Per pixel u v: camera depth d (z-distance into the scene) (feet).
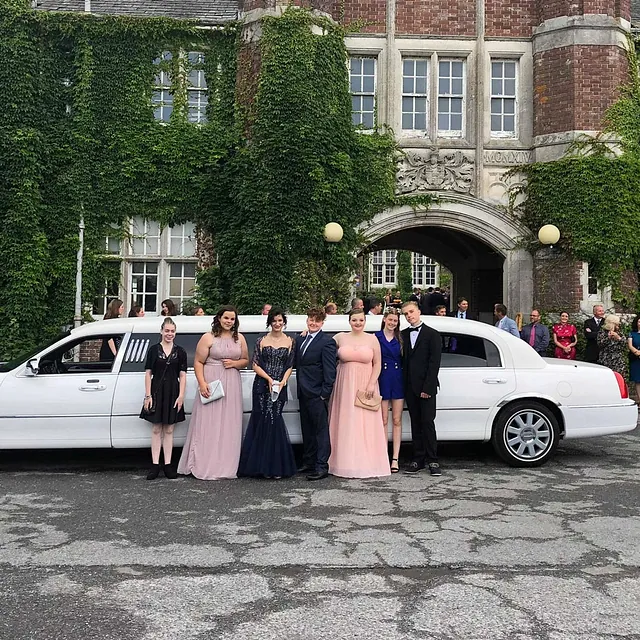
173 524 18.85
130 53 47.70
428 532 18.12
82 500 21.59
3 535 17.84
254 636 11.93
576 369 27.96
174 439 26.68
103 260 47.83
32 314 45.62
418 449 26.61
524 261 50.16
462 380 27.14
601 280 48.06
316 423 24.99
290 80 45.93
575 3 49.39
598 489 23.25
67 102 47.65
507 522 19.10
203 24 48.26
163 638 11.88
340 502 21.35
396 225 49.47
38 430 25.79
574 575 14.96
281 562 15.72
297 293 45.24
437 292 65.46
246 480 24.61
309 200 45.73
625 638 11.89
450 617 12.70
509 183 50.37
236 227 47.21
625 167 47.93
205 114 49.29
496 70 51.65
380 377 26.40
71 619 12.66
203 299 47.26
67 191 46.73
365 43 50.39
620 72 49.34
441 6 51.06
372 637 11.89
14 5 46.39
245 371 27.20
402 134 50.62
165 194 47.39
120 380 26.40
